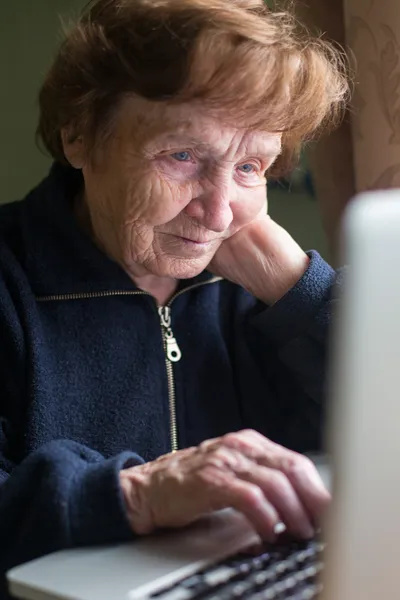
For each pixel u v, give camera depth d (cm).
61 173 120
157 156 102
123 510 77
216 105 97
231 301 127
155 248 108
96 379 111
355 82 132
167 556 73
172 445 115
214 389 120
